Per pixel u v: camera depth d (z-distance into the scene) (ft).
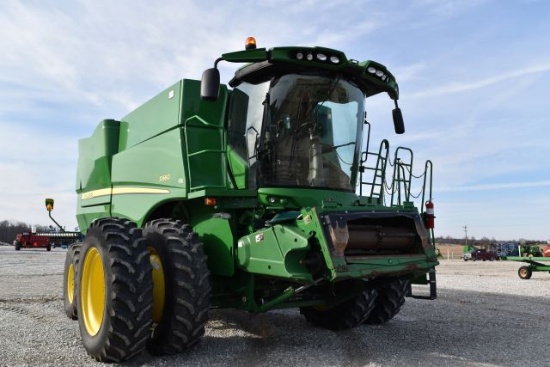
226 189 16.05
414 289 37.47
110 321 13.73
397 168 19.69
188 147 17.85
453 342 17.65
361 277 13.99
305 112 17.38
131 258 14.19
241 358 14.82
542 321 22.81
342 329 19.47
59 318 21.89
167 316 14.53
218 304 16.69
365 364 14.29
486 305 28.40
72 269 22.44
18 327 19.26
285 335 18.39
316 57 16.70
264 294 16.84
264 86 17.22
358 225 15.39
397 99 20.18
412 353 15.75
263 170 16.72
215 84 15.42
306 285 14.53
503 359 15.16
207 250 16.93
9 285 34.96
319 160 17.56
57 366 13.79
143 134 21.08
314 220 13.91
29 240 118.83
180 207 19.08
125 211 21.30
